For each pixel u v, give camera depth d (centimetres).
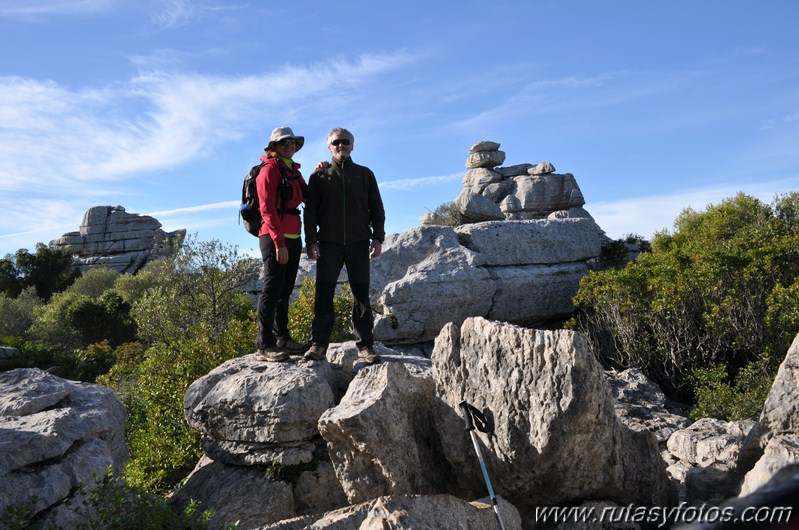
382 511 434
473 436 534
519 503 579
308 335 1150
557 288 1767
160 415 909
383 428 552
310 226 666
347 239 669
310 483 623
